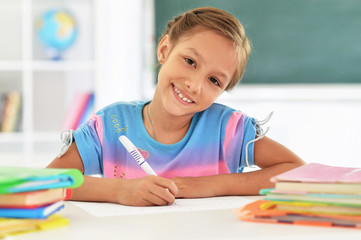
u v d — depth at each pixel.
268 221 0.79
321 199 0.78
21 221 0.73
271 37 3.91
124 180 1.05
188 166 1.36
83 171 1.32
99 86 3.63
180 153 1.35
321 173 0.88
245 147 1.37
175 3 3.82
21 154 3.62
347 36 3.94
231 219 0.83
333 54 3.94
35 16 3.64
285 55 3.92
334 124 3.99
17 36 3.72
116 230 0.74
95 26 3.61
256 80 3.93
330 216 0.77
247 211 0.82
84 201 1.05
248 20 3.89
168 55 1.31
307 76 3.94
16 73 3.70
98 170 1.36
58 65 3.60
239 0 3.87
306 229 0.75
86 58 3.70
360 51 3.94
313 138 4.00
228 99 3.95
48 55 3.65
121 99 3.68
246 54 1.32
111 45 3.63
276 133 3.99
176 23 1.34
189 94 1.23
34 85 3.73
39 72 3.73
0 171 0.83
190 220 0.82
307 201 0.78
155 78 3.79
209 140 1.38
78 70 3.73
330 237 0.72
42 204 0.76
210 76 1.23
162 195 0.98
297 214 0.79
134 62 3.72
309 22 3.91
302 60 3.93
